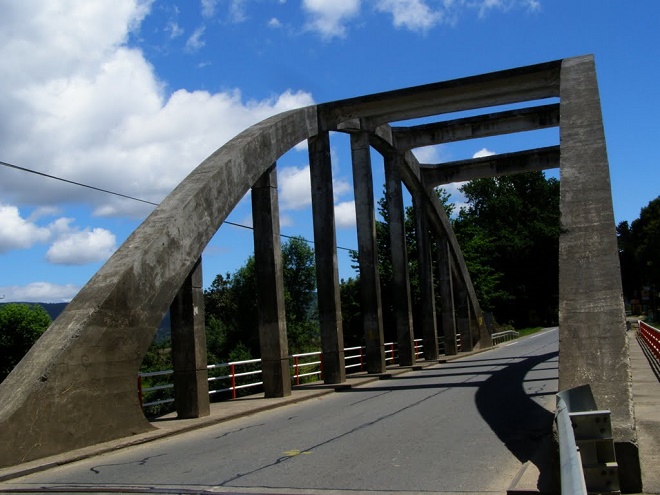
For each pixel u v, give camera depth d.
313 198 22.45
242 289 63.78
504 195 83.06
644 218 93.44
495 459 8.70
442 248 37.19
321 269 22.09
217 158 16.64
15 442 9.96
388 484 7.50
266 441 11.02
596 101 15.80
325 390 19.55
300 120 20.86
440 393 17.42
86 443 11.16
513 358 30.28
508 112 27.47
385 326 45.97
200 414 14.39
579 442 5.91
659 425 10.62
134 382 12.45
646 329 27.62
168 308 13.86
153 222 14.05
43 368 10.73
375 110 22.91
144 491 7.71
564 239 11.70
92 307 11.81
